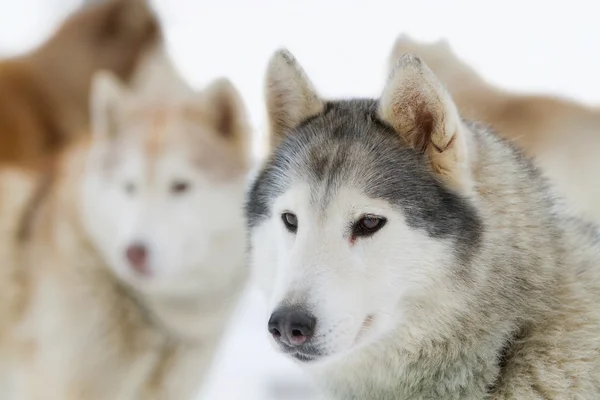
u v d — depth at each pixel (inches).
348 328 185.0
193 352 375.6
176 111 369.7
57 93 406.6
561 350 189.2
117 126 363.9
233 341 477.4
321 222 193.3
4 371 368.2
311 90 218.7
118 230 348.2
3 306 359.6
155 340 365.7
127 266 337.7
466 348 192.4
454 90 487.2
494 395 192.1
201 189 354.0
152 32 420.8
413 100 199.2
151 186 346.6
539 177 212.2
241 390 415.5
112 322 356.8
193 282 361.4
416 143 201.6
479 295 191.5
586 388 186.1
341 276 187.2
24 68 406.0
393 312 193.2
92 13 421.4
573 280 197.2
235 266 369.7
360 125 207.3
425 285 192.5
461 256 191.3
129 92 398.6
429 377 197.2
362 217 193.0
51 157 388.8
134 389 365.4
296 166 205.6
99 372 356.8
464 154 193.2
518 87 679.7
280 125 223.0
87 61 413.4
